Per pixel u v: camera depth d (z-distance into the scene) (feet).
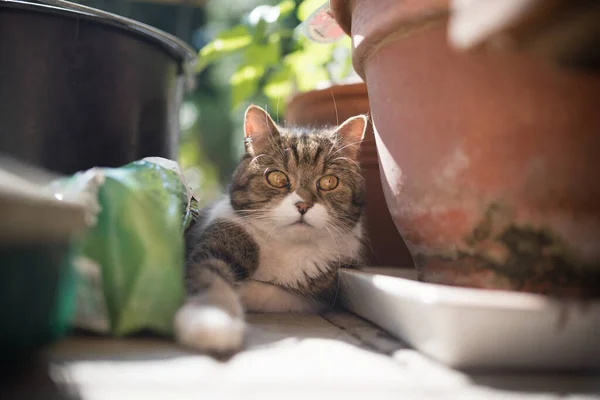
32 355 0.82
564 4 0.57
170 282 0.95
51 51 1.26
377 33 1.02
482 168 0.90
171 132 1.53
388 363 0.85
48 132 1.27
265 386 0.72
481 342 0.79
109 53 1.33
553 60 0.73
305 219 1.43
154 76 1.43
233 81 2.09
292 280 1.42
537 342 0.79
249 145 1.53
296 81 2.31
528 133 0.87
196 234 1.51
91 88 1.31
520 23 0.59
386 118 1.05
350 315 1.34
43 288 0.78
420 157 0.98
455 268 0.98
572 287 0.90
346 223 1.53
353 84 1.76
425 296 0.82
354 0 1.15
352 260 1.50
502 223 0.90
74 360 0.81
